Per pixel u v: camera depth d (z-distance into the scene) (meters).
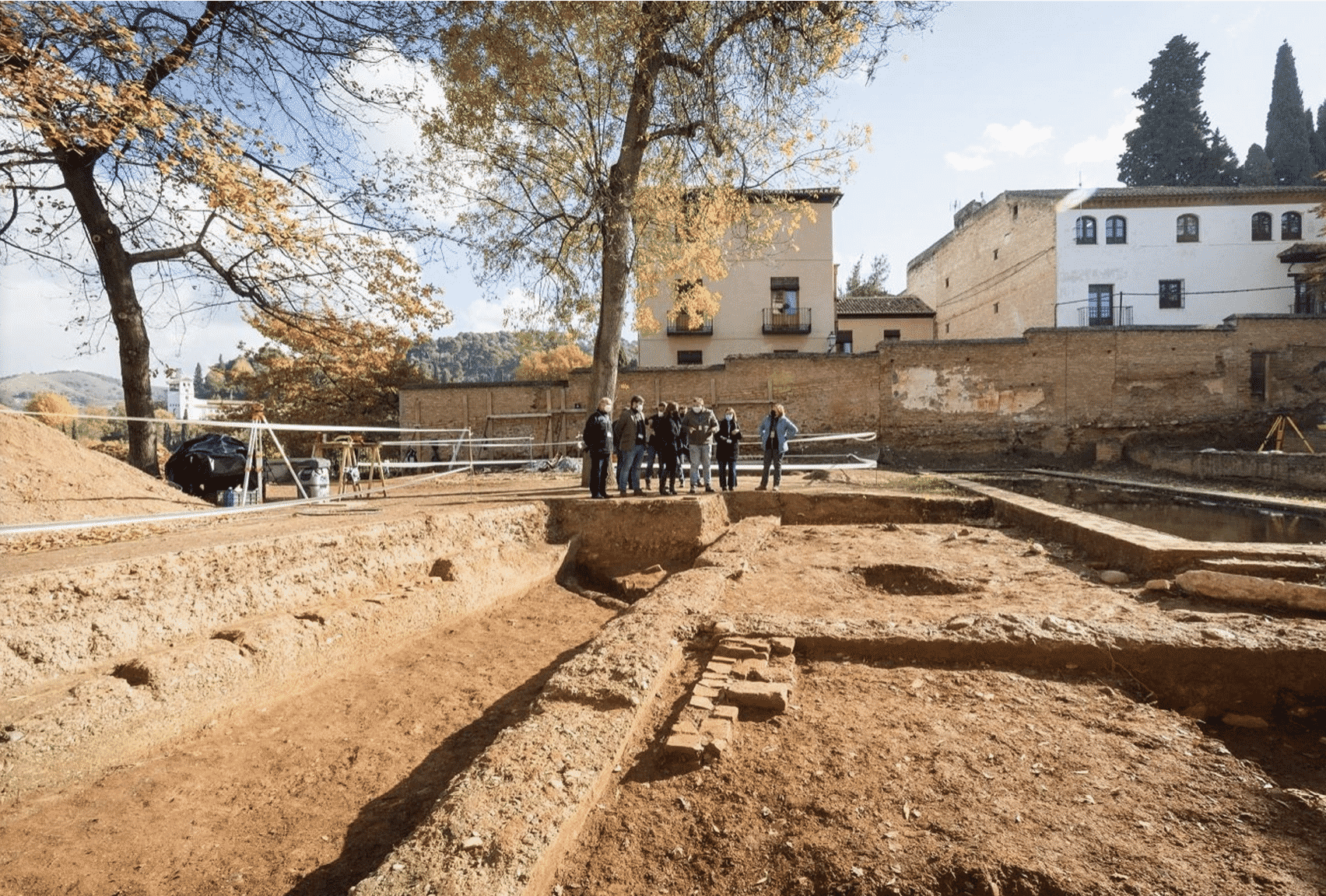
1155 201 29.08
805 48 11.34
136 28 8.72
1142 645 4.19
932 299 41.91
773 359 22.88
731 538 8.88
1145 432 21.98
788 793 2.96
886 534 9.56
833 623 4.94
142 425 11.52
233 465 10.04
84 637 4.38
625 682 3.86
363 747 4.25
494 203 12.79
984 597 5.92
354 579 6.64
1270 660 4.02
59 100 7.16
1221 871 2.37
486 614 7.36
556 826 2.63
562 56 11.86
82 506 6.99
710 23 11.52
